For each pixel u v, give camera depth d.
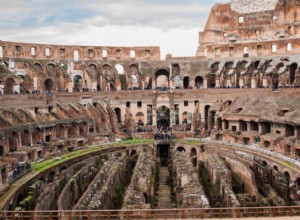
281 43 97.25
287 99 79.00
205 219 33.38
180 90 99.00
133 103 98.81
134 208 39.44
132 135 88.06
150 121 102.31
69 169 59.31
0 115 64.38
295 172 55.06
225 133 80.31
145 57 108.94
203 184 58.91
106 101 93.44
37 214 38.50
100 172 54.12
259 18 110.19
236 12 112.94
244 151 70.31
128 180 62.66
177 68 107.50
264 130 76.88
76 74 100.31
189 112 98.88
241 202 44.47
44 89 90.00
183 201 41.44
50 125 73.50
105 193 44.62
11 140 64.25
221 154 70.88
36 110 80.88
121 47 107.25
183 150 81.44
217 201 48.53
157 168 70.50
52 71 97.94
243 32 111.44
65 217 35.97
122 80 107.69
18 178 52.22
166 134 85.38
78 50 102.81
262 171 57.62
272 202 44.16
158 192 58.38
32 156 63.53
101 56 105.50
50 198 47.31
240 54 104.06
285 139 66.75
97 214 35.06
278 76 92.19
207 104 97.25
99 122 87.00
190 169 54.47
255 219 32.91
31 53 95.75
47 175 58.06
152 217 40.12
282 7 106.44
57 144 70.38
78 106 88.00
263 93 89.25
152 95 99.31
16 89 81.56
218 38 114.31
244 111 82.75
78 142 77.62
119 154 73.06
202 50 116.44
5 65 88.25
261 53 101.00
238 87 96.50
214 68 105.75
